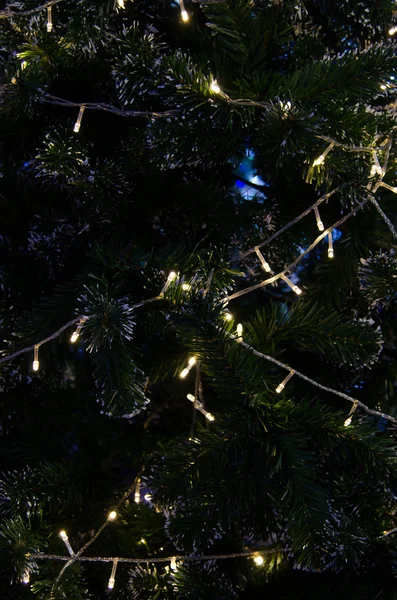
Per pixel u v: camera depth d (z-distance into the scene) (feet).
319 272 3.81
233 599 3.56
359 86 3.53
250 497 3.44
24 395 4.03
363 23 3.75
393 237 3.73
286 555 3.79
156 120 3.63
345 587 3.63
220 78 3.65
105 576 3.76
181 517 3.49
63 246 3.83
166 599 3.67
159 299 3.58
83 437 4.01
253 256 3.89
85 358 4.13
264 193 4.03
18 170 3.98
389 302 3.78
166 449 3.84
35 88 3.55
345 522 3.50
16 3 3.56
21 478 3.73
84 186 3.63
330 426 3.47
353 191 3.54
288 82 3.53
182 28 3.84
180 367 3.83
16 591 3.61
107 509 3.85
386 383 3.88
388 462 3.43
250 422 3.43
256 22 3.62
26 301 3.92
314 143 3.49
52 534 3.75
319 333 3.60
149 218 3.92
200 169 4.01
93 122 3.86
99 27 3.54
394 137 3.60
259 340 3.64
